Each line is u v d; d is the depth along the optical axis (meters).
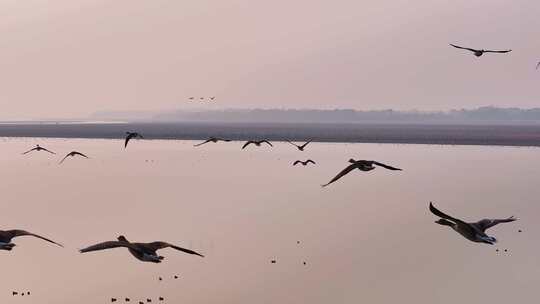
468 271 43.81
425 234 54.56
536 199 71.62
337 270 44.62
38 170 102.19
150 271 44.31
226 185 84.06
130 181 88.12
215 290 40.44
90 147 157.88
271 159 121.06
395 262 46.12
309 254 48.47
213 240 52.81
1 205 68.88
